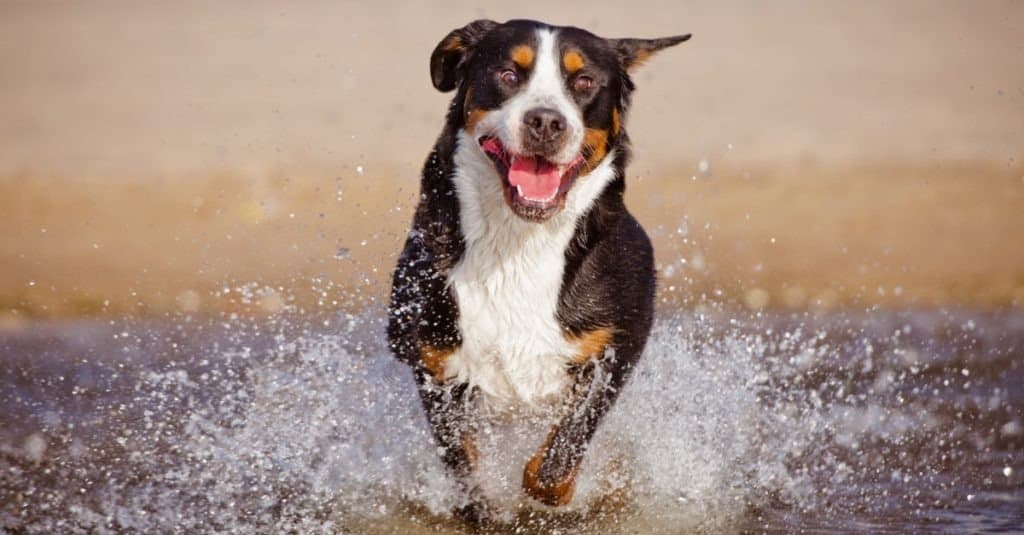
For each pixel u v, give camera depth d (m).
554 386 7.29
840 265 15.66
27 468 7.79
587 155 7.18
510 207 6.89
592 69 7.21
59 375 10.24
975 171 20.75
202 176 20.55
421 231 7.35
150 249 16.14
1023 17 39.81
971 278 15.26
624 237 7.46
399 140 23.48
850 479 7.93
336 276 14.28
